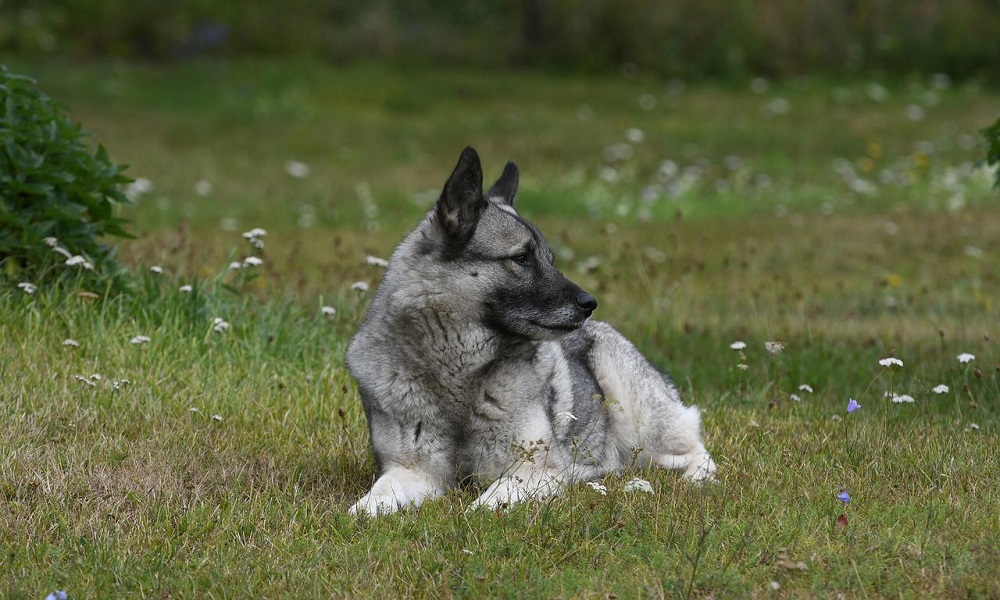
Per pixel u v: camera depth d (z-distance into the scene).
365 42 46.78
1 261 12.08
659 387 9.90
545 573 7.03
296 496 8.38
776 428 10.55
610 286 17.58
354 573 7.05
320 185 28.11
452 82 42.66
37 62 41.97
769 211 25.70
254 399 10.77
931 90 42.06
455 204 8.45
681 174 29.80
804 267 20.08
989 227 22.81
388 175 29.80
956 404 10.82
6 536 7.45
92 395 10.16
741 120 36.94
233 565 7.12
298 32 46.88
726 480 8.80
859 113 38.00
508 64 46.03
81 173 12.34
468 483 8.76
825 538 7.36
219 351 11.83
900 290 18.11
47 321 11.47
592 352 9.86
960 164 30.16
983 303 16.61
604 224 23.62
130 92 38.56
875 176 29.70
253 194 26.83
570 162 30.95
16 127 11.88
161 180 27.48
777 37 45.25
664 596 6.57
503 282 8.49
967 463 8.98
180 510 8.02
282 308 13.27
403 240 8.95
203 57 45.25
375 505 8.02
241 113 36.72
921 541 7.23
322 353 12.52
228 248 19.19
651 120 36.97
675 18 45.50
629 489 8.29
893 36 45.91
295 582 6.91
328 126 35.66
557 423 8.98
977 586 6.55
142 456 9.07
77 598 6.67
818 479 8.79
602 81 43.59
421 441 8.54
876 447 9.56
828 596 6.57
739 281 18.78
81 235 12.38
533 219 24.31
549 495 8.13
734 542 7.32
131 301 12.39
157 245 17.72
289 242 20.86
